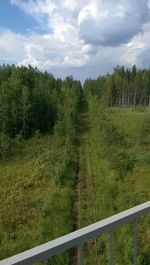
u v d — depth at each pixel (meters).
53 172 25.31
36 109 46.81
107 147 30.75
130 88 92.19
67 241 2.26
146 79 89.19
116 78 93.00
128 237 11.45
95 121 49.22
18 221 17.14
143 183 20.95
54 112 49.12
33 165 28.86
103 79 105.06
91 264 11.91
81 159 30.09
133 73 94.94
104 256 12.10
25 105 44.91
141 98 90.94
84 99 97.19
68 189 20.36
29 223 16.83
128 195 17.84
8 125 43.41
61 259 11.64
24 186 22.80
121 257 10.90
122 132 41.81
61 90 69.69
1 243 14.93
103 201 17.19
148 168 24.33
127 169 24.03
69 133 39.47
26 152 33.91
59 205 17.56
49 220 15.81
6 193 21.58
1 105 44.34
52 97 54.16
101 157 28.86
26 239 15.03
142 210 2.76
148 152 29.98
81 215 16.72
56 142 37.47
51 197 18.84
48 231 14.71
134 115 58.34
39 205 19.02
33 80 61.38
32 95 47.56
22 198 20.39
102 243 12.92
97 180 22.55
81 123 54.12
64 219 15.65
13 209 18.72
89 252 12.64
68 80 95.69
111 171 23.28
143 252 11.05
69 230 14.59
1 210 18.64
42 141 39.31
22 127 44.09
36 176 25.03
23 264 2.05
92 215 16.64
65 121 43.16
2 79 59.31
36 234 15.23
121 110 71.62
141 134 34.94
